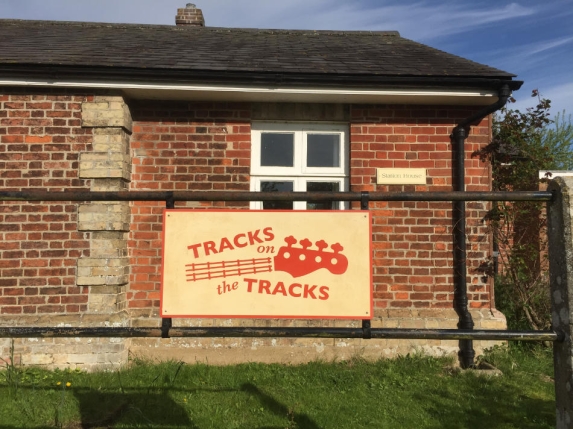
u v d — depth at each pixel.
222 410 3.82
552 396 4.25
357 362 5.12
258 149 5.64
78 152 5.04
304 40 7.08
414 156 5.52
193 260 2.32
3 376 4.52
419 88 5.10
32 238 4.94
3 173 4.99
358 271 2.33
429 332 2.31
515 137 5.71
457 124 5.55
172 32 7.27
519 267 5.60
